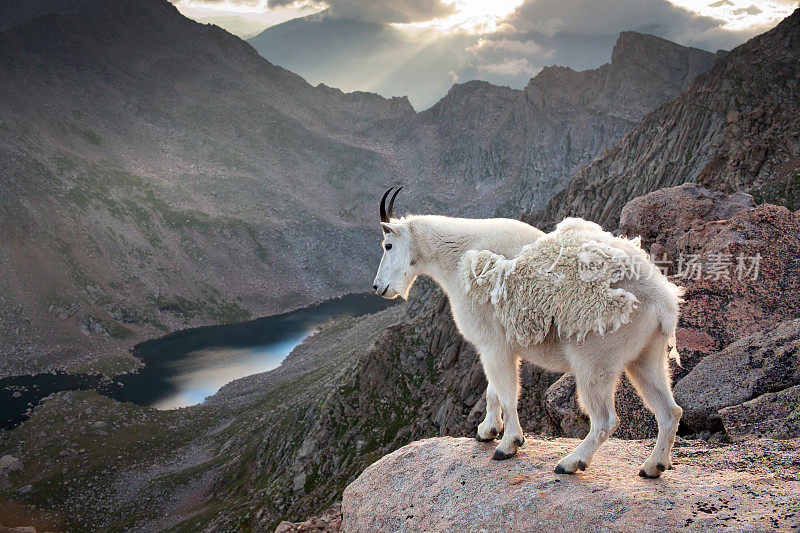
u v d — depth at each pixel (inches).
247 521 2443.4
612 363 216.1
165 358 6998.0
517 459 251.6
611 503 200.4
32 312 7253.9
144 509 3186.5
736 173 2992.1
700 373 378.9
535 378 1454.2
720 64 5216.5
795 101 4490.7
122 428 4468.5
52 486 3567.9
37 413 4707.2
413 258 271.3
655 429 368.5
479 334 251.4
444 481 255.0
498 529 210.7
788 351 353.1
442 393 2498.8
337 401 2723.9
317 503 2299.5
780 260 466.6
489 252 248.1
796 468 214.8
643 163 4714.6
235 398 5014.8
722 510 184.2
